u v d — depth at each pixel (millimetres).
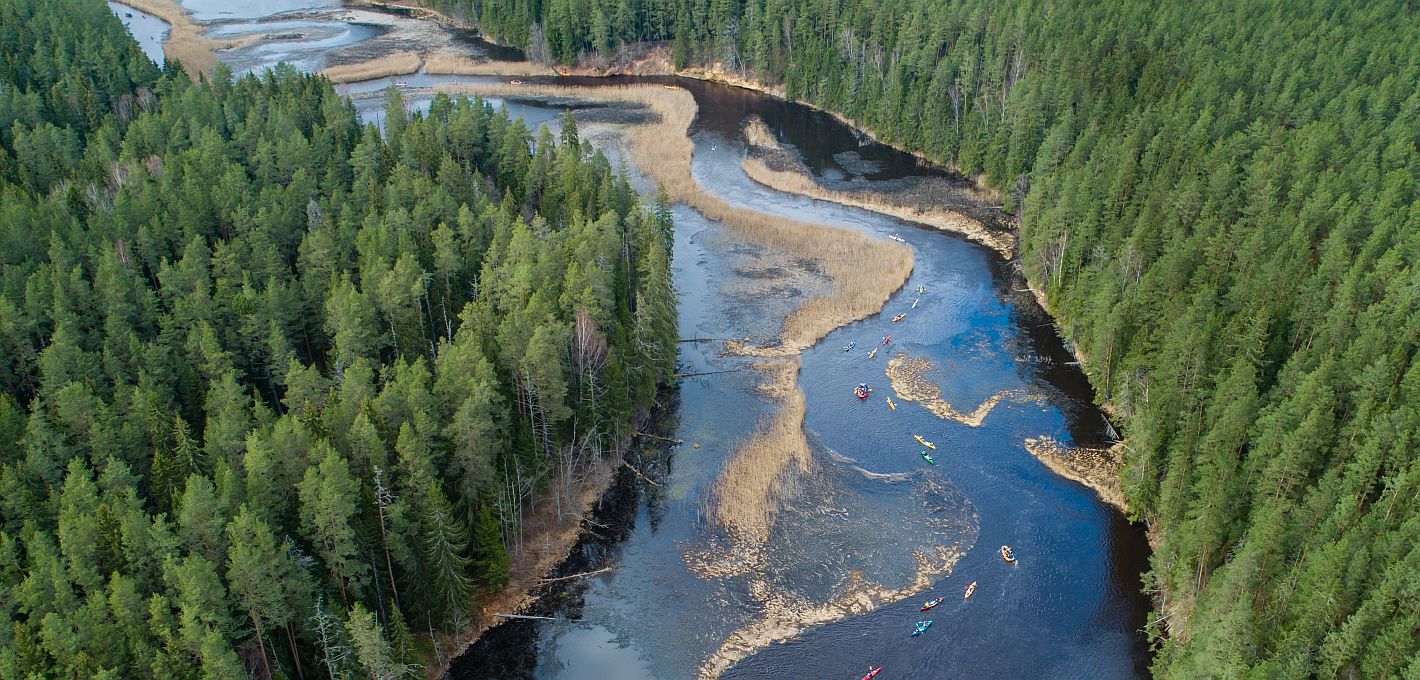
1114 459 97562
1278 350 91375
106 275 94750
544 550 86438
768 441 99500
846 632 78625
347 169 135000
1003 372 113375
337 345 89188
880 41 199125
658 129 193625
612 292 105562
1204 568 75562
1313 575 63125
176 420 74312
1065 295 123375
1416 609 59375
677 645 77750
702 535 88500
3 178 117375
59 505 68312
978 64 176875
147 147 134375
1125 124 142375
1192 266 106188
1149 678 74562
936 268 140625
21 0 178250
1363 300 91625
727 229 150625
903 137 185250
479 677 74625
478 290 104938
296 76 169875
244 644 64188
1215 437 78625
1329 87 140250
